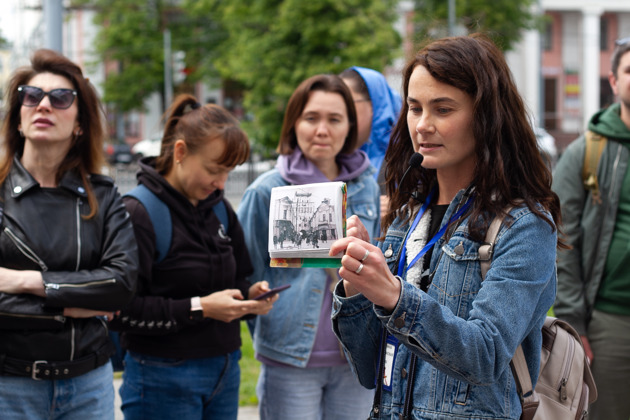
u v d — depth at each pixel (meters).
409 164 1.72
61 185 2.40
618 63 3.05
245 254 2.90
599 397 3.02
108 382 2.47
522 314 1.48
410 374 1.64
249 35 21.41
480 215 1.60
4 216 2.30
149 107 36.38
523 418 1.62
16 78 2.47
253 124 20.98
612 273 2.97
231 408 2.82
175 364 2.63
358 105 3.44
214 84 33.47
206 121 2.65
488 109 1.57
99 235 2.44
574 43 37.06
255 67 20.80
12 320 2.21
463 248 1.59
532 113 1.75
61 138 2.41
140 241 2.57
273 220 1.61
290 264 1.59
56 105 2.39
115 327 2.58
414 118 1.66
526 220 1.55
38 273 2.26
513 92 1.64
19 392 2.24
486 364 1.43
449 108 1.58
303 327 2.78
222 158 2.63
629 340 2.96
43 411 2.29
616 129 3.03
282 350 2.78
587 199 3.07
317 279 2.81
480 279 1.57
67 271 2.34
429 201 1.81
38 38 25.06
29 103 2.38
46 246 2.31
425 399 1.60
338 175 3.05
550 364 1.87
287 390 2.78
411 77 1.63
